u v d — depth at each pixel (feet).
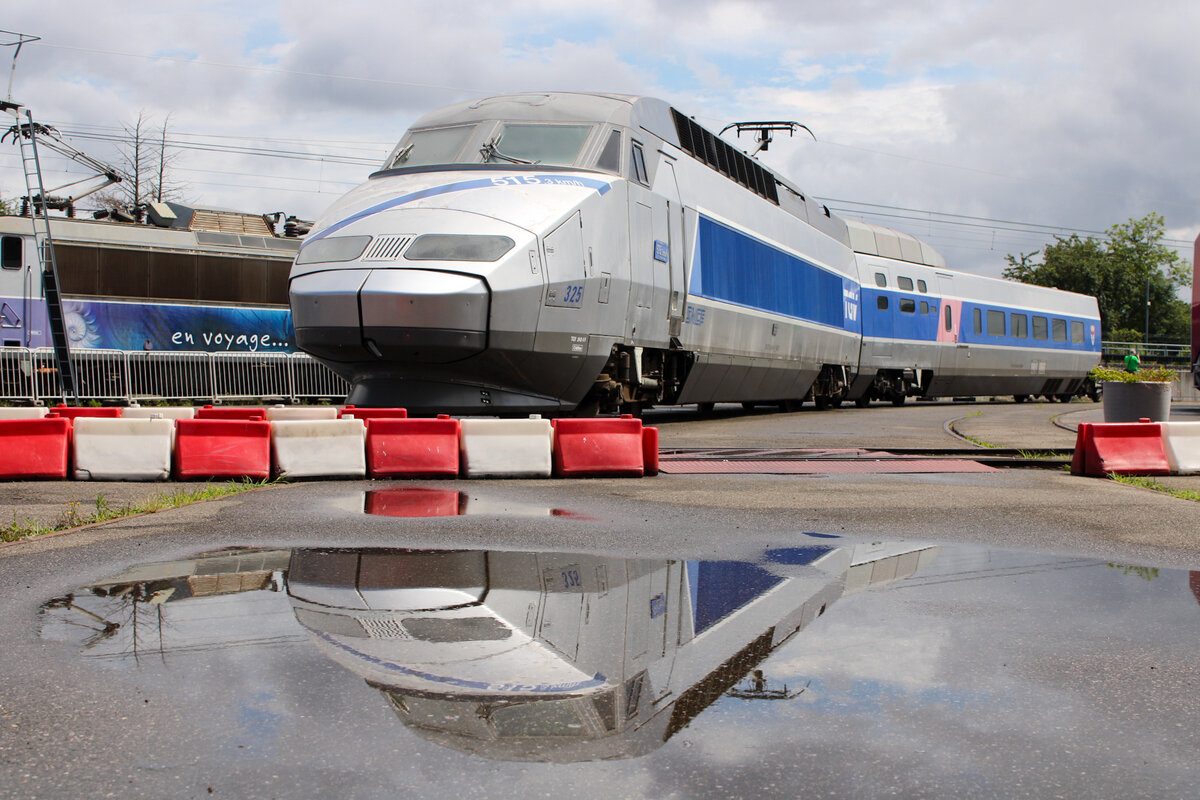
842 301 78.59
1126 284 260.21
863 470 33.37
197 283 75.31
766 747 9.29
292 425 29.71
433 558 17.51
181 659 11.53
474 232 41.83
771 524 21.99
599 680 11.00
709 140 59.82
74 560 17.04
